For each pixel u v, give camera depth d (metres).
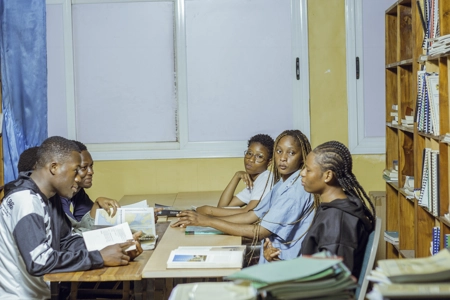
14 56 3.99
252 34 4.81
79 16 4.80
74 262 2.47
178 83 4.84
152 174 4.87
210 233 3.09
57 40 4.77
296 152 3.00
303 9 4.77
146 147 4.88
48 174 2.62
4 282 2.59
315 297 1.45
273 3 4.79
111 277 2.43
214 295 1.52
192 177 4.88
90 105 4.86
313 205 2.90
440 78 2.99
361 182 4.83
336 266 1.51
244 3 4.80
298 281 1.45
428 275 1.43
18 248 2.48
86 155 3.49
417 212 3.43
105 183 4.86
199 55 4.83
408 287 1.40
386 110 4.28
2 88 3.99
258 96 4.85
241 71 4.84
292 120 4.84
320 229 2.24
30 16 3.99
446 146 3.02
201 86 4.85
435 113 3.10
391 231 4.17
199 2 4.80
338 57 4.78
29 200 2.53
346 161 2.38
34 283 2.62
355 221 2.22
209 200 4.42
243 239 3.50
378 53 4.77
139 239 2.93
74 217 3.66
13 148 4.00
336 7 4.75
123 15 4.81
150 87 4.86
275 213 2.90
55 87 4.80
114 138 4.88
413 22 3.50
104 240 2.71
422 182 3.33
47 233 2.61
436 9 3.12
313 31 4.77
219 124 4.88
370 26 4.75
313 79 4.80
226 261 2.47
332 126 4.82
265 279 1.44
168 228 3.26
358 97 4.79
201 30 4.82
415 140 3.46
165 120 4.88
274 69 4.82
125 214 3.10
